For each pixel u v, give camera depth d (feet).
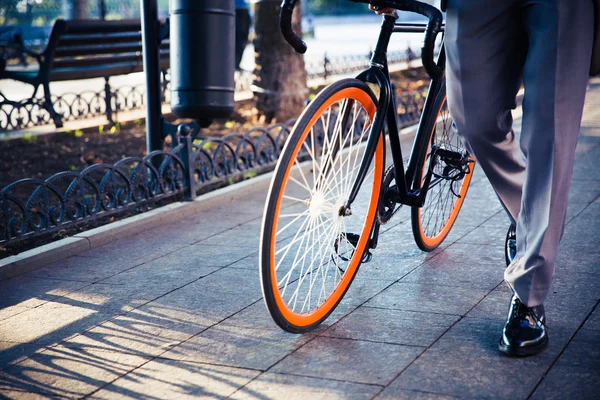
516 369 8.02
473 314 9.65
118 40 28.14
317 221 9.37
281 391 7.75
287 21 8.86
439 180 11.12
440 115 11.04
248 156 18.75
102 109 32.09
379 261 12.00
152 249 13.33
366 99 9.44
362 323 9.50
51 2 97.66
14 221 12.70
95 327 9.79
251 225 14.71
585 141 21.66
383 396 7.55
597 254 11.84
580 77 7.97
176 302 10.57
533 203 8.26
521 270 8.36
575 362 8.13
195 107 16.01
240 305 10.34
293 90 27.89
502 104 8.60
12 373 8.50
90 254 13.15
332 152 9.22
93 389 8.02
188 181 16.46
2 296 11.15
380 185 10.17
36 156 22.56
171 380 8.14
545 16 7.84
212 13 15.78
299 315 9.00
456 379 7.84
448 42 8.44
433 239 12.36
